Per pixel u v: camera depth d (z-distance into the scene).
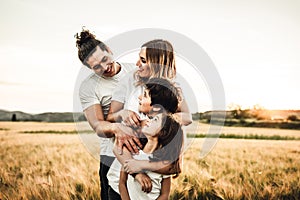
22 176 6.15
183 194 5.29
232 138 7.06
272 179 5.91
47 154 6.51
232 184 5.61
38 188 5.79
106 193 2.99
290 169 6.27
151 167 2.35
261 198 5.48
